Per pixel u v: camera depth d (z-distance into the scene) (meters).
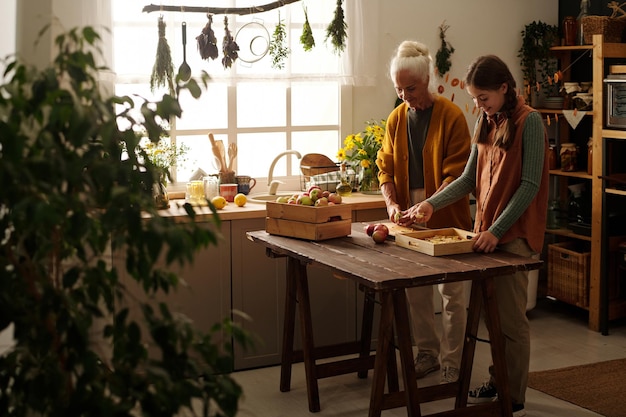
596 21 5.51
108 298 1.86
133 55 5.03
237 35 5.18
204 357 1.82
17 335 1.73
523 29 6.12
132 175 1.94
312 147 5.64
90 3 4.38
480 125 3.79
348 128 5.62
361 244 3.83
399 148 4.37
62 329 1.68
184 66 4.85
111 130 1.66
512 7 6.06
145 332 4.34
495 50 6.05
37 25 2.80
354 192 5.29
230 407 1.80
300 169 5.39
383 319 3.42
